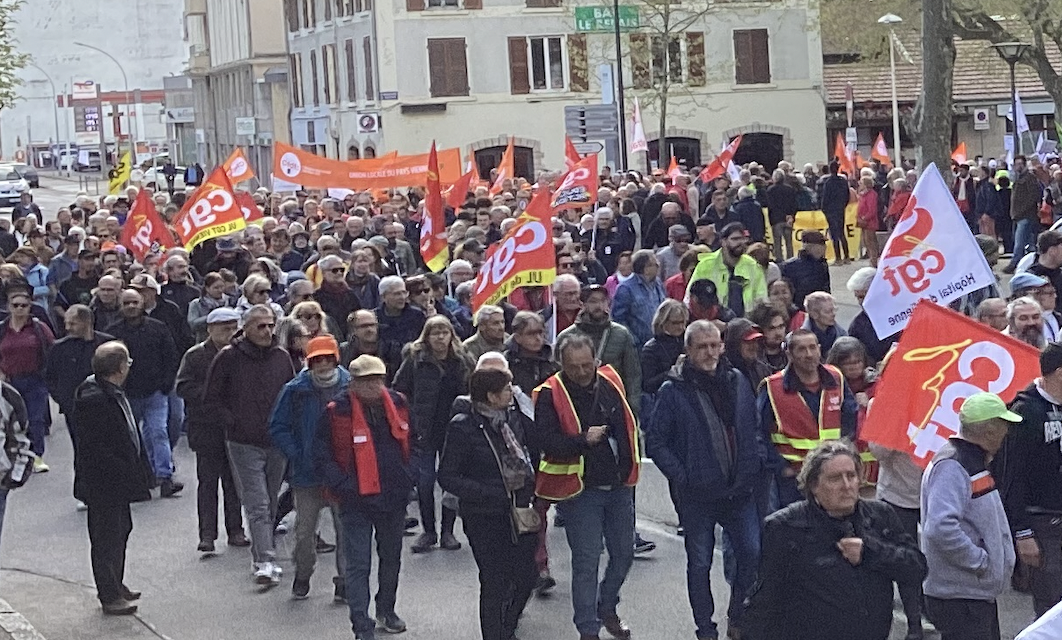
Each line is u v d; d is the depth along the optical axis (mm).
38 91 145625
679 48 64062
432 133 64000
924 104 25016
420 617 12367
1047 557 9805
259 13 86250
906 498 10508
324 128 73000
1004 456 9789
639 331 17516
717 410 10953
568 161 36844
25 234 32312
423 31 63656
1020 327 12523
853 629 7414
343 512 11453
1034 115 63062
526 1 64062
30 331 19219
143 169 86875
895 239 11945
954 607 8836
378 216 29344
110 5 146625
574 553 11086
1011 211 31000
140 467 12914
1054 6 40281
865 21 52344
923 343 10219
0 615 12891
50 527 16297
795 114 65375
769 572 7539
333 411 11406
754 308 13289
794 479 11242
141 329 17141
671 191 30953
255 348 13531
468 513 10688
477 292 15945
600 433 10766
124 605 12945
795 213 34688
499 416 10727
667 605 12281
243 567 14297
